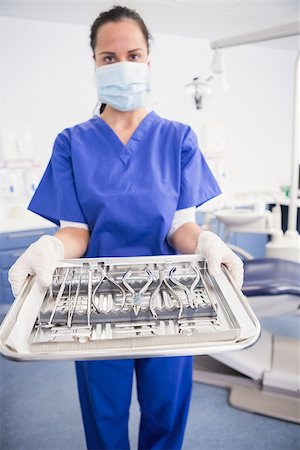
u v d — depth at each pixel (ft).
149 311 1.86
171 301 2.03
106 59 3.10
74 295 2.11
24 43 8.11
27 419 4.65
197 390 5.07
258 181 11.85
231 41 5.50
